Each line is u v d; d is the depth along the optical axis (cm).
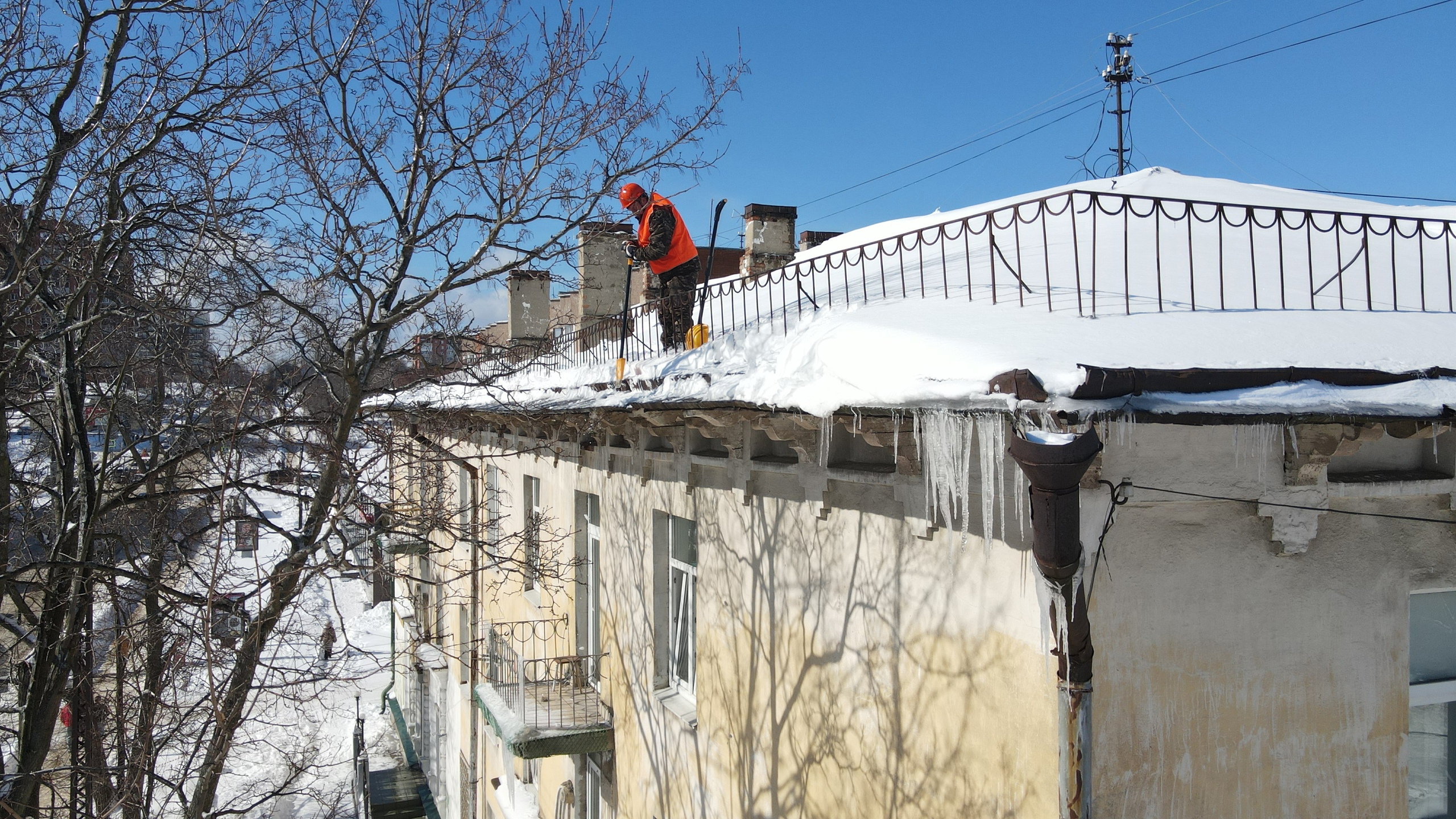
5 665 966
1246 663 411
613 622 905
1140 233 766
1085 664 361
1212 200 884
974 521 433
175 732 804
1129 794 393
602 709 938
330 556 813
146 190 794
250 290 806
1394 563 435
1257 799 414
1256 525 412
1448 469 432
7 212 771
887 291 696
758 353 611
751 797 639
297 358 875
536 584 1241
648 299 1266
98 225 776
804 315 675
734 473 648
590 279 927
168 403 966
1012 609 407
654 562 800
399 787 1983
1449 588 448
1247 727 412
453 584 1758
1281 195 939
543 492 1205
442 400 921
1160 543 398
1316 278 627
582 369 1090
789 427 523
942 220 1039
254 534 845
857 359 451
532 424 1034
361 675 902
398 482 1273
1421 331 453
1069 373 316
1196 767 404
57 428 888
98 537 895
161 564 919
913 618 477
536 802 1220
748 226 1440
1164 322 430
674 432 733
